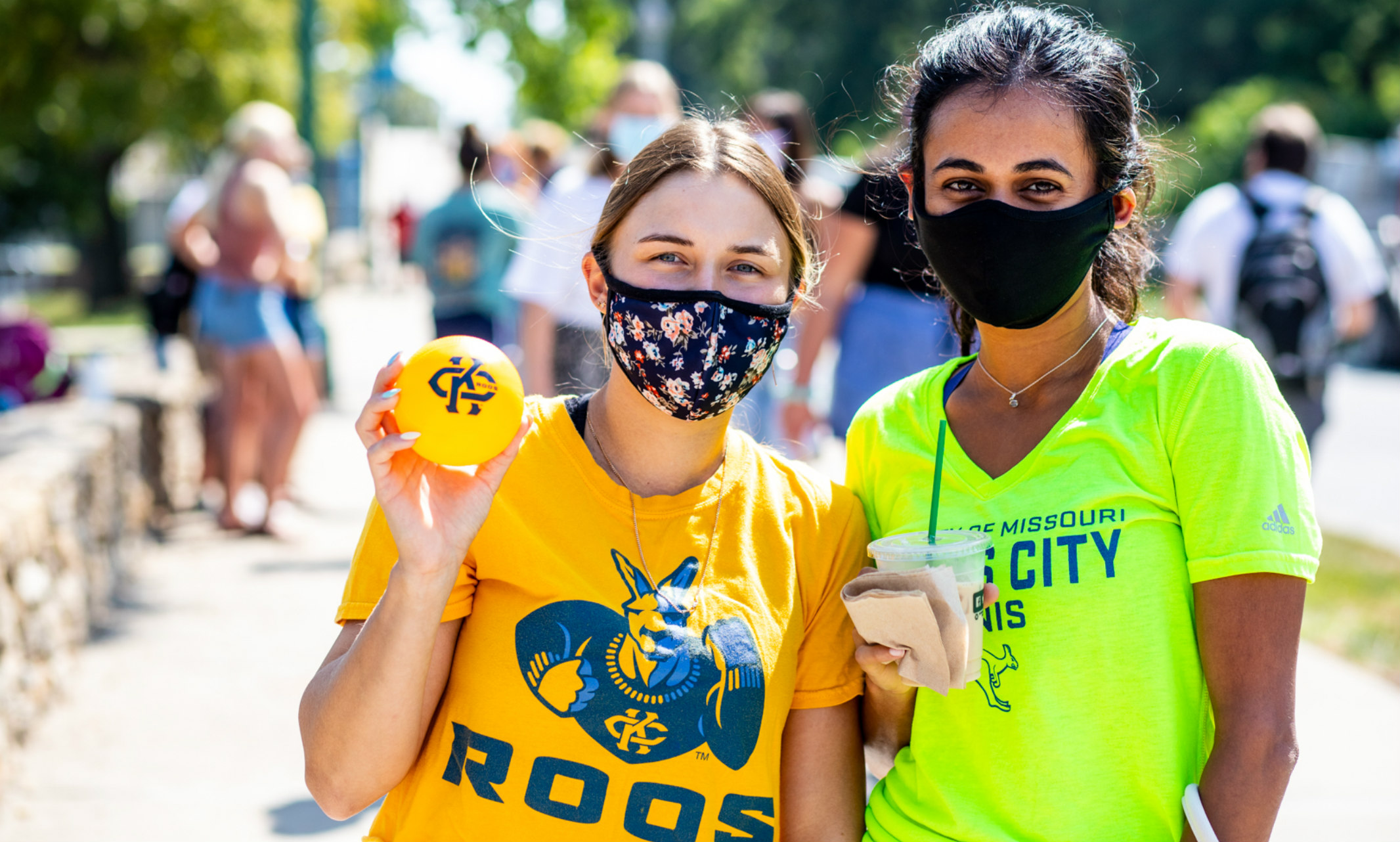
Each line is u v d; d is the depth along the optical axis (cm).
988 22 190
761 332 190
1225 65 3722
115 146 2562
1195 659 174
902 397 208
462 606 187
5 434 584
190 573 639
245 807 375
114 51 2022
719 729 181
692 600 185
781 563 192
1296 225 516
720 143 193
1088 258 185
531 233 505
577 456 191
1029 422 190
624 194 193
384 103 3041
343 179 3328
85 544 530
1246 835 164
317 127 1166
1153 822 173
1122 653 171
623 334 191
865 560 202
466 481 176
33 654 432
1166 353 180
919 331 449
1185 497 172
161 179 3584
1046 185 182
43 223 2745
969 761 183
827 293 464
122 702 459
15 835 352
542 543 184
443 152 3231
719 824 181
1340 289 524
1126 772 172
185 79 2048
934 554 173
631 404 196
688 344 187
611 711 179
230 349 705
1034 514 180
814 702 195
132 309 2758
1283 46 3481
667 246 188
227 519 730
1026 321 187
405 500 171
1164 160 209
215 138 2169
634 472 196
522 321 507
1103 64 183
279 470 718
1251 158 538
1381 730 448
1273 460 168
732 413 211
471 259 616
